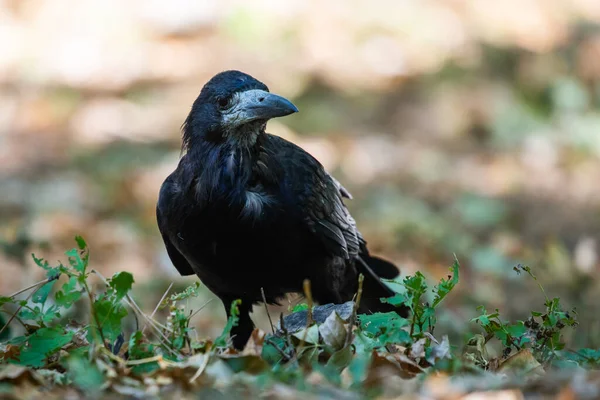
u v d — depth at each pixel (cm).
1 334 765
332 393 539
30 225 1457
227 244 782
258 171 777
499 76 2197
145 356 625
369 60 2339
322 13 2541
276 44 2430
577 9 2619
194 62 2367
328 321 621
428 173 1803
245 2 2547
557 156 1875
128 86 2238
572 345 947
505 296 1252
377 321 652
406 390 555
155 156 1856
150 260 1419
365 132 1983
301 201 792
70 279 629
